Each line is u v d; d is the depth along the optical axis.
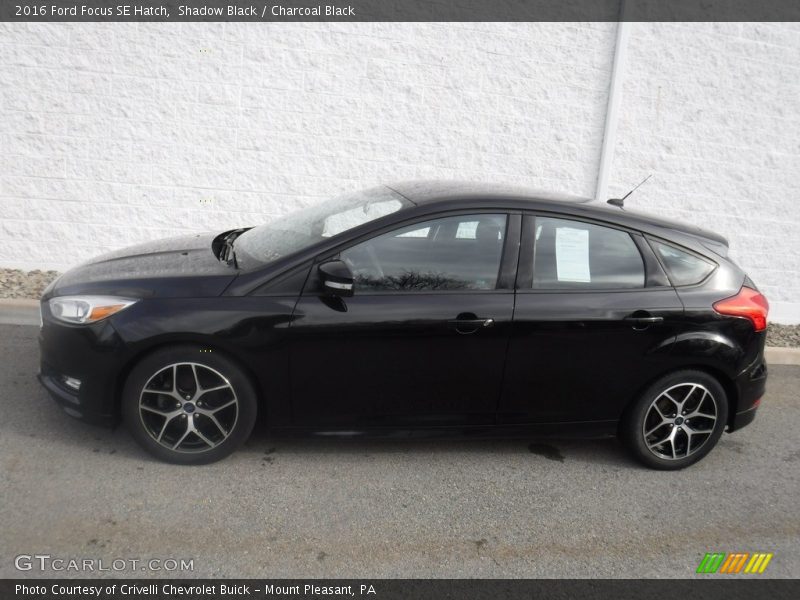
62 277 4.02
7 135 6.66
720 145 7.71
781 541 3.63
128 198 6.95
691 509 3.86
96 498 3.42
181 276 3.72
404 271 3.77
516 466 4.17
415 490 3.79
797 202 7.97
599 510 3.77
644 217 4.20
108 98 6.72
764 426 5.09
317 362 3.69
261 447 4.07
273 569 3.06
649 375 4.02
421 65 7.09
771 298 8.16
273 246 4.02
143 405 3.63
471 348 3.79
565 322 3.85
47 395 4.41
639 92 7.46
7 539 3.07
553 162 7.49
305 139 7.08
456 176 7.38
